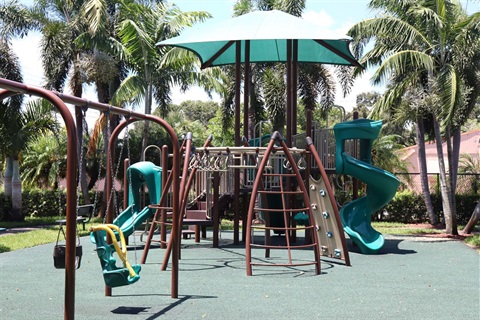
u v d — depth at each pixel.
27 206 27.38
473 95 19.44
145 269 10.50
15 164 23.41
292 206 15.42
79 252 5.85
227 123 27.73
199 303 7.42
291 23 14.16
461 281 9.37
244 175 15.02
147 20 22.78
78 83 24.05
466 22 17.06
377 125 13.59
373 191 13.88
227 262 11.59
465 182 25.92
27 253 12.82
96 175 29.59
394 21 17.83
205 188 15.84
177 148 7.89
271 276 9.84
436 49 18.62
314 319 6.54
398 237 17.81
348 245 14.94
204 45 16.25
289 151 11.56
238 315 6.72
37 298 7.69
